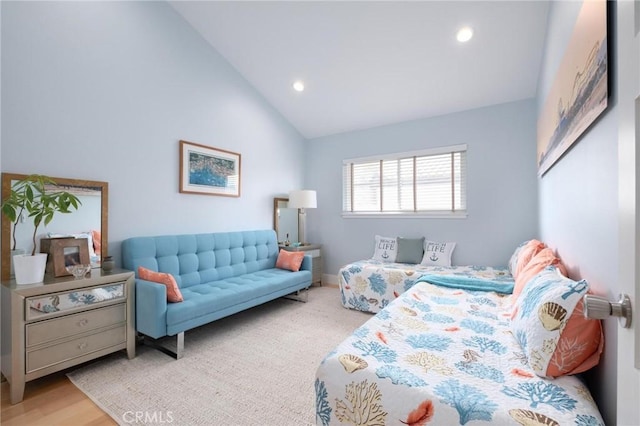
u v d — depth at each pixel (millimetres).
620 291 628
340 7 2771
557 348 1101
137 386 1880
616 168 1012
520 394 1018
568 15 1741
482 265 3664
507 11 2514
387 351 1350
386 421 1078
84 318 2020
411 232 4129
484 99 3543
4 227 2010
